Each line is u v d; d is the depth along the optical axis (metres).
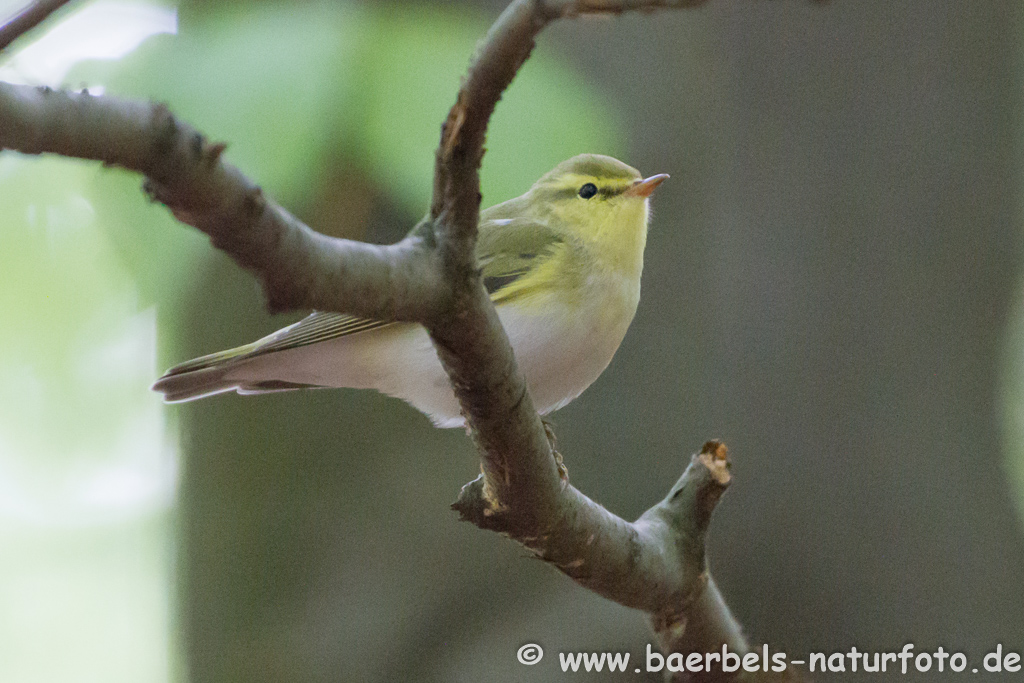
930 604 9.84
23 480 15.67
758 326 10.05
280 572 9.71
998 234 10.26
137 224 6.35
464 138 3.91
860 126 10.28
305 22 6.21
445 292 4.14
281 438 9.96
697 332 10.05
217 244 3.39
